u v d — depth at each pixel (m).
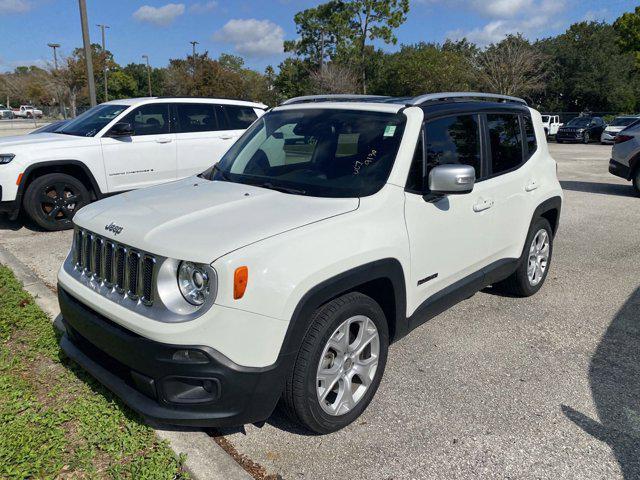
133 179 8.01
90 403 3.07
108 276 2.87
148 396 2.62
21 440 2.72
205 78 41.03
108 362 2.86
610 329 4.46
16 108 82.88
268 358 2.51
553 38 47.22
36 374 3.44
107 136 7.72
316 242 2.69
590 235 7.67
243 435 2.98
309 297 2.60
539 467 2.77
